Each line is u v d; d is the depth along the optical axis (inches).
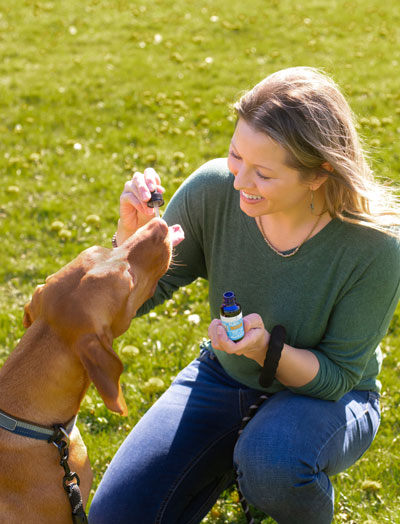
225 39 213.9
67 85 170.4
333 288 58.0
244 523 66.5
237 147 54.7
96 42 210.2
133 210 63.2
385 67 187.8
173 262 64.7
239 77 177.9
